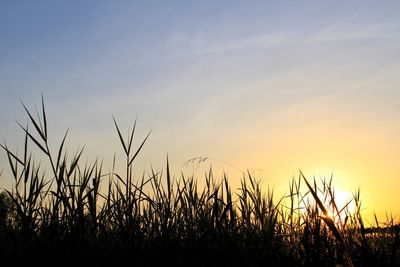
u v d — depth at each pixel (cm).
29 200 649
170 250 637
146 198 693
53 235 634
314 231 664
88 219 675
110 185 698
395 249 629
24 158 652
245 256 613
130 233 657
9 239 643
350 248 675
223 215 646
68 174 659
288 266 624
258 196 749
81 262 617
